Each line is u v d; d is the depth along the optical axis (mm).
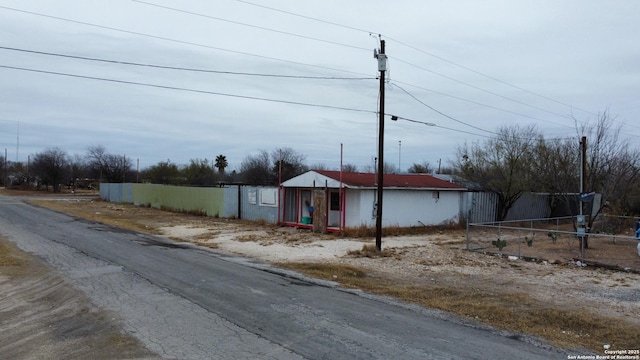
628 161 23766
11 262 12594
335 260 15156
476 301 9656
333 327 7238
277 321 7469
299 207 26922
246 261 14438
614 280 12492
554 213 36156
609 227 23969
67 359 5668
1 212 32656
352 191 23938
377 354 6039
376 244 17328
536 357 6215
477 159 32625
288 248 18000
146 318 7441
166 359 5664
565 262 15297
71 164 94062
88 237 19094
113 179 79812
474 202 30594
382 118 17625
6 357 5754
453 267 14195
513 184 30281
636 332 7516
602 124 22844
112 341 6324
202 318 7500
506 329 7641
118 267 12117
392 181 26203
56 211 35375
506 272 13492
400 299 9680
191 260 13945
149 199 43781
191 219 31062
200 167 67438
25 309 8109
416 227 26188
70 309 8039
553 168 24984
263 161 70938
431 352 6207
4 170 107438
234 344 6270
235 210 31031
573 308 9180
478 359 6000
